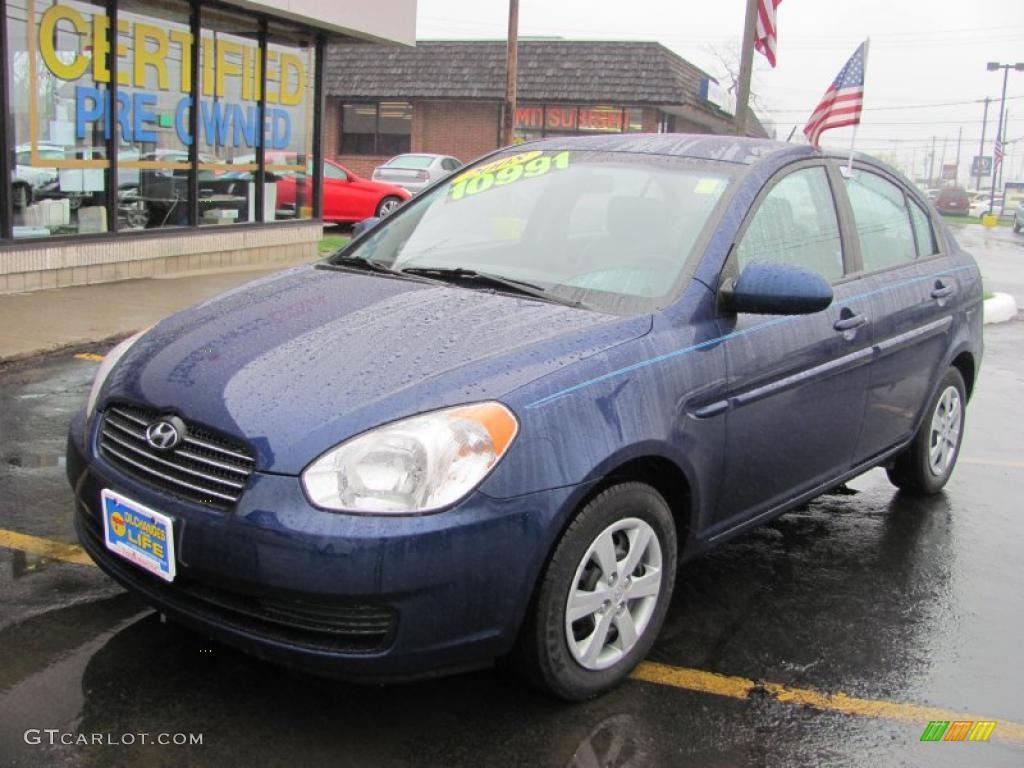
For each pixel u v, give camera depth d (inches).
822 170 174.6
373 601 105.8
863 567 177.9
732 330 141.9
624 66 1162.6
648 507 127.9
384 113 1242.0
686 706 127.8
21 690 121.0
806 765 117.5
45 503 179.0
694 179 157.3
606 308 137.4
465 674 131.0
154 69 422.9
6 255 362.0
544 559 114.9
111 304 359.6
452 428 110.0
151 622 138.6
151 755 110.3
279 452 109.0
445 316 132.4
